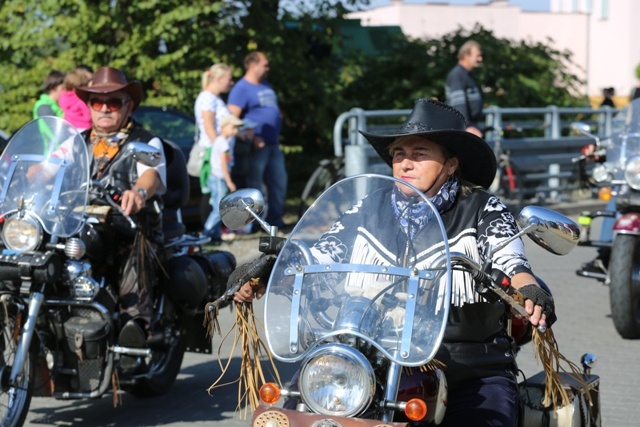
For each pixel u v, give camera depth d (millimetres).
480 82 36312
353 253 6422
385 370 6074
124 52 29328
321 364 5789
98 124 11500
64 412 11867
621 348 14961
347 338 6016
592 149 16078
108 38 30094
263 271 6750
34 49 30406
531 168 30578
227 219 6973
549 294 6574
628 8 92750
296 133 36469
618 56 93688
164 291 12148
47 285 10453
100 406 12125
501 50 37500
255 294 6938
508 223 6949
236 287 6852
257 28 32281
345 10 33906
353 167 25594
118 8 29141
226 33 31391
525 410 7484
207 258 12617
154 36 29234
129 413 11797
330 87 34469
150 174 11258
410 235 6379
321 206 6648
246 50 32500
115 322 11070
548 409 7449
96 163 11422
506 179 28516
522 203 28891
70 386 10852
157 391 12289
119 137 11531
